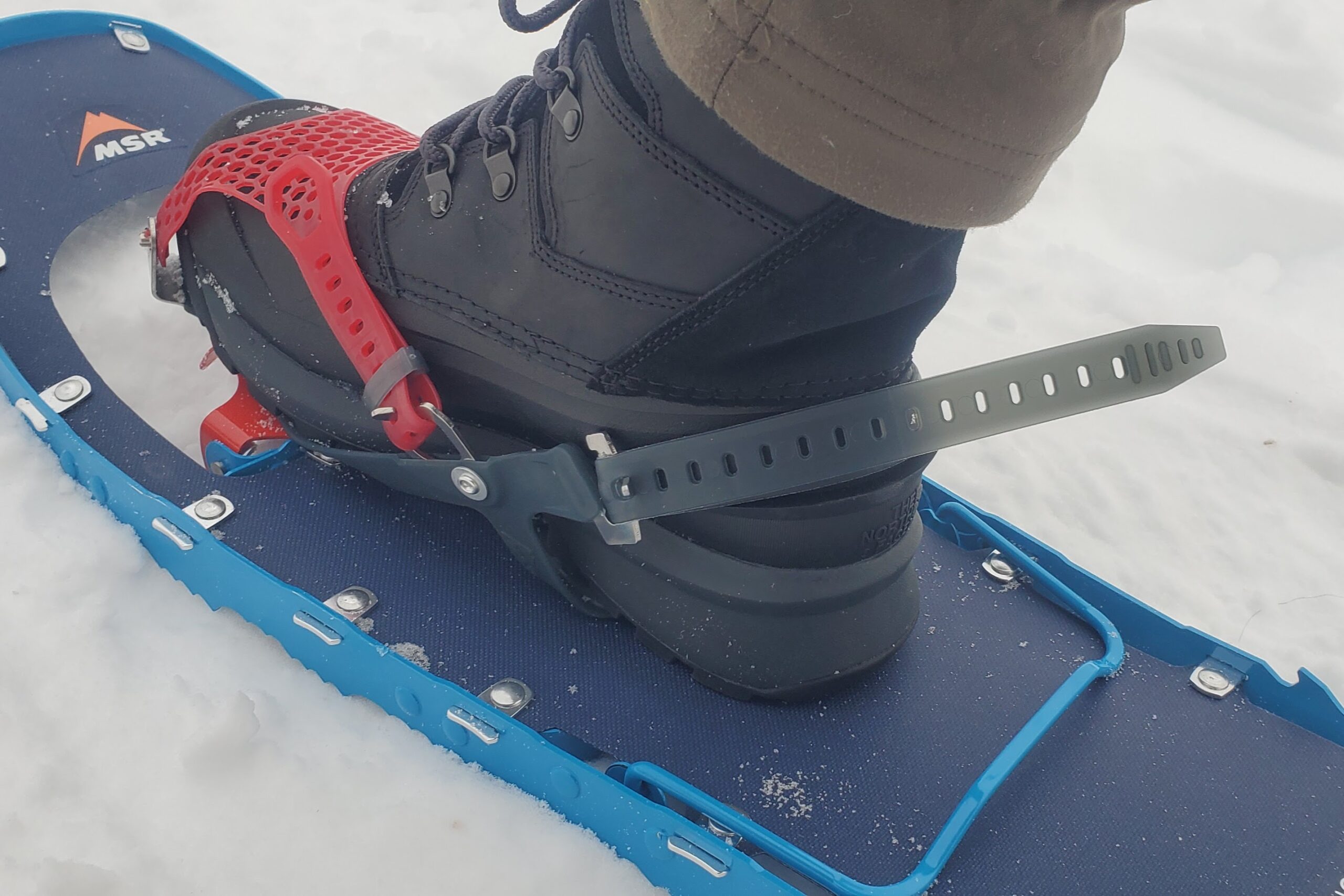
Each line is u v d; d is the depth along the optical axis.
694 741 0.83
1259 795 0.84
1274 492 1.36
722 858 0.74
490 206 0.78
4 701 0.86
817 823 0.78
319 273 0.88
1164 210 1.88
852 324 0.70
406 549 0.97
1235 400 1.49
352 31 1.98
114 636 0.93
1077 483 1.33
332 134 1.00
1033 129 0.59
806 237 0.65
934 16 0.54
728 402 0.73
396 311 0.86
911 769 0.82
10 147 1.25
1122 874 0.78
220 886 0.77
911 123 0.57
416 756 0.87
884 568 0.82
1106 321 1.60
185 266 1.03
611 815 0.80
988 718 0.87
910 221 0.61
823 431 0.70
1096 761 0.86
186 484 1.00
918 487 0.85
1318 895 0.78
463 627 0.90
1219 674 0.95
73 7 1.85
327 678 0.92
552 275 0.75
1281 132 2.07
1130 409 1.46
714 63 0.59
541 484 0.81
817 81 0.57
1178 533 1.28
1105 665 0.91
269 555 0.94
